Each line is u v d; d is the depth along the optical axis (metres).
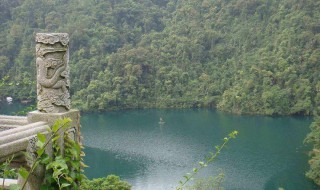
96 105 58.00
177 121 50.41
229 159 32.47
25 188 3.21
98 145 38.06
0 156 2.89
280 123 48.03
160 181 27.41
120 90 61.09
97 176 29.09
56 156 3.34
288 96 54.19
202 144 37.81
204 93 62.50
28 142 3.08
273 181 27.20
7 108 44.56
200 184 18.88
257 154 34.00
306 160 31.89
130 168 30.86
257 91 56.44
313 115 51.12
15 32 66.38
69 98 3.74
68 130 3.62
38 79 3.60
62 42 3.59
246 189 25.77
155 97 62.94
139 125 47.97
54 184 3.30
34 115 3.56
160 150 35.84
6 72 62.28
